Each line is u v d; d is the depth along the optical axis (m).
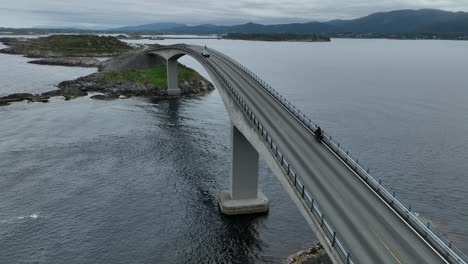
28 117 87.06
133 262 36.56
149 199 48.91
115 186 52.38
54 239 39.78
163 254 37.88
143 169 58.53
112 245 39.12
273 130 37.81
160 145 70.12
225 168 59.66
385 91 135.12
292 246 39.84
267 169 60.09
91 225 42.59
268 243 40.25
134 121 86.81
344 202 24.88
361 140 76.69
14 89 118.31
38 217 43.88
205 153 66.38
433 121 92.25
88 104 103.19
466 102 115.75
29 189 50.62
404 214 23.55
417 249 20.39
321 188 26.58
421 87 144.38
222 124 86.44
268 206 46.00
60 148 66.62
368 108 105.94
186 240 40.31
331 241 20.12
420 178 59.56
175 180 54.75
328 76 176.00
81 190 50.84
